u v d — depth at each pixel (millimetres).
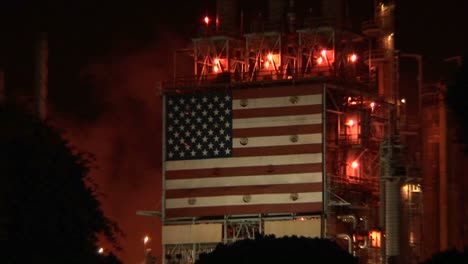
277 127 190250
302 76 190375
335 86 188625
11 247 68312
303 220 186375
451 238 197625
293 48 196750
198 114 196875
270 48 196000
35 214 69812
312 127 187750
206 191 194000
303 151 187750
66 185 72812
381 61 198500
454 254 115750
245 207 190625
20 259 68562
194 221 195125
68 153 74188
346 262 140000
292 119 189375
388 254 163875
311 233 185125
